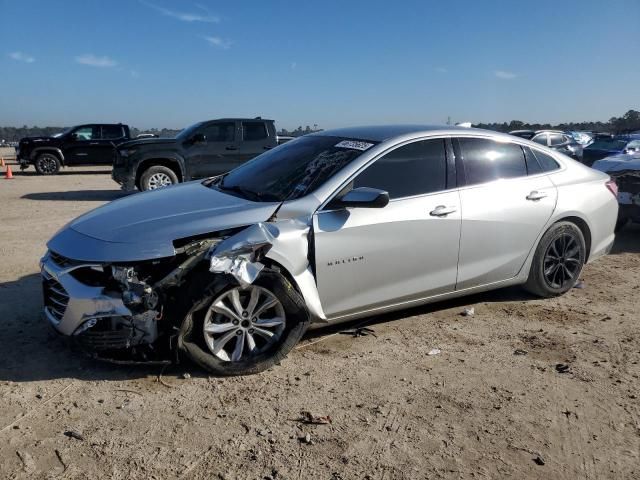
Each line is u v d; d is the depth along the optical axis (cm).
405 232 433
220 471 286
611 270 668
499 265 496
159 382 374
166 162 1304
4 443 305
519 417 340
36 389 362
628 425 334
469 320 494
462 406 351
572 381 386
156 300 363
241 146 1353
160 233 374
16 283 577
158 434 316
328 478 282
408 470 289
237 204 414
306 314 398
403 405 351
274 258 385
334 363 407
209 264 372
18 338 436
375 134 469
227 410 342
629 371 402
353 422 331
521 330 474
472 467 293
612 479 286
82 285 364
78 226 407
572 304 539
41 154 2088
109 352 385
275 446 307
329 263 406
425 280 454
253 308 386
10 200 1270
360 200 394
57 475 280
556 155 545
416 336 458
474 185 477
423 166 456
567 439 319
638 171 778
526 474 288
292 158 479
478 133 495
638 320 501
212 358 379
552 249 531
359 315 437
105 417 332
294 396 360
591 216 548
